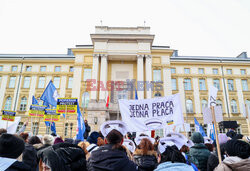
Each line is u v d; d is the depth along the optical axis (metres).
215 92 6.27
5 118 10.03
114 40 30.44
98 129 26.22
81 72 31.17
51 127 12.58
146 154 3.49
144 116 6.61
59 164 2.36
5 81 33.34
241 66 34.88
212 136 11.91
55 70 33.94
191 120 31.73
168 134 4.43
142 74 28.89
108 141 2.99
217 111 4.72
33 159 4.36
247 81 34.34
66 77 33.16
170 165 2.64
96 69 28.95
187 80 34.12
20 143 2.46
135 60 32.09
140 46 29.98
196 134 4.51
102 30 31.47
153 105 6.66
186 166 2.63
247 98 33.34
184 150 4.43
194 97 33.06
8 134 2.46
